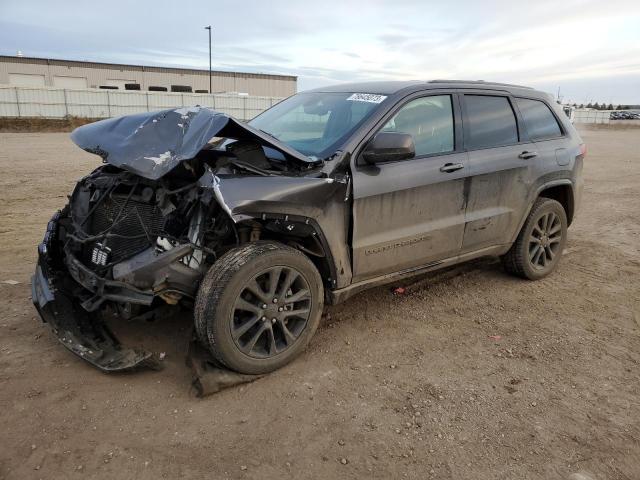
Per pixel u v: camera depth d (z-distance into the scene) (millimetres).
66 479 2484
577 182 5430
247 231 3459
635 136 37375
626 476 2629
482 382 3432
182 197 3330
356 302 4594
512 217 4754
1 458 2598
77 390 3174
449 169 4098
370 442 2814
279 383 3326
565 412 3127
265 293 3307
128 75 57094
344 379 3404
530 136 4969
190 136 3197
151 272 3082
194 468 2588
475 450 2781
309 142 3891
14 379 3262
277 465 2629
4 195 8969
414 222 3990
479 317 4418
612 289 5148
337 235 3561
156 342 3746
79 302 3764
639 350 3928
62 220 4000
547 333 4172
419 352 3795
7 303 4348
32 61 52188
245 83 63812
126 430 2842
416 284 5078
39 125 32062
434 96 4242
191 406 3068
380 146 3547
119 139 3318
